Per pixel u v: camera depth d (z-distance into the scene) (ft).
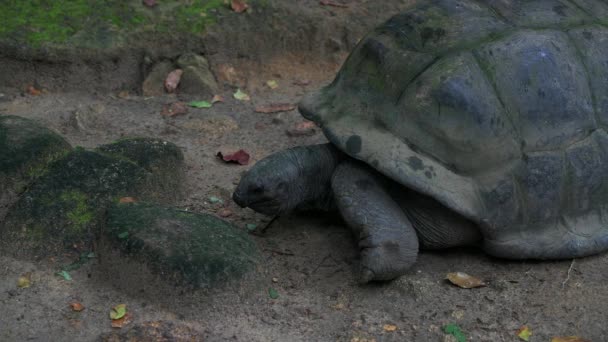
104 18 24.29
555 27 15.97
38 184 16.35
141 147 17.95
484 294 14.98
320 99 16.56
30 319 13.94
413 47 15.65
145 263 14.42
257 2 25.49
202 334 13.74
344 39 25.66
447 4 16.31
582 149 15.31
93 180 16.67
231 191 18.48
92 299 14.49
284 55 25.25
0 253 15.49
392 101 15.17
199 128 21.52
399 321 14.34
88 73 23.54
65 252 15.52
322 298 14.94
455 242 15.80
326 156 16.21
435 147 14.73
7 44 22.98
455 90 14.70
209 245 14.78
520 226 15.21
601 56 15.97
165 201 17.66
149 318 14.06
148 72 23.95
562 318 14.30
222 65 24.59
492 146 14.79
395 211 15.07
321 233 16.98
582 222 15.70
